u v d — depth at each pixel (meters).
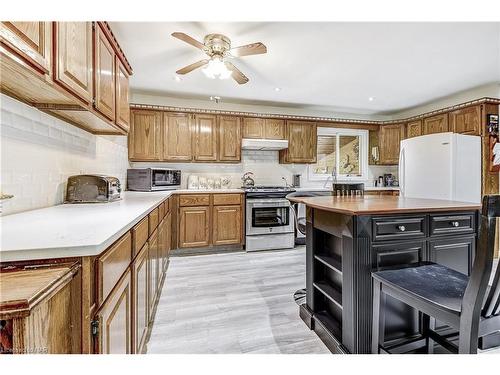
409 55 2.64
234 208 3.85
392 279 1.27
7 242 0.80
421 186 3.53
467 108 3.58
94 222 1.15
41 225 1.08
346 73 3.10
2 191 1.28
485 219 0.92
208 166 4.38
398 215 1.49
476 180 3.33
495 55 2.64
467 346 0.96
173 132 3.87
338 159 5.09
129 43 2.40
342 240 1.54
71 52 1.29
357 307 1.44
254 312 2.09
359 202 1.83
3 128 1.27
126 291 1.18
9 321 0.59
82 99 1.43
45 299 0.61
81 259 0.80
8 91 1.27
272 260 3.43
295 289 2.53
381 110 4.80
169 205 3.29
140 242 1.48
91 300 0.83
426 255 1.55
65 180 1.88
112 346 0.98
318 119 4.58
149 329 1.84
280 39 2.32
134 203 1.96
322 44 2.41
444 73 3.11
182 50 2.54
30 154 1.48
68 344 0.76
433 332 1.54
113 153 3.01
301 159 4.52
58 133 1.77
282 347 1.65
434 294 1.12
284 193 4.00
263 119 4.31
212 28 2.14
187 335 1.78
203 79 3.30
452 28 2.13
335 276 1.80
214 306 2.19
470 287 0.95
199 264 3.26
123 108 2.20
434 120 4.09
